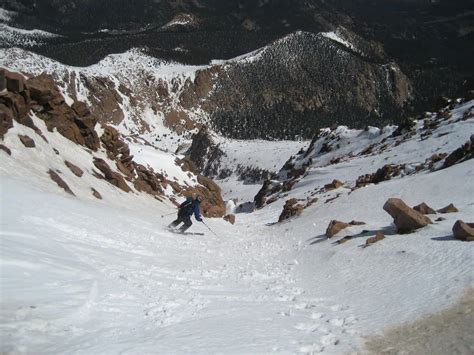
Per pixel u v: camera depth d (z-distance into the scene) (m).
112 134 30.20
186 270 12.41
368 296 9.95
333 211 28.39
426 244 13.05
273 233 27.12
